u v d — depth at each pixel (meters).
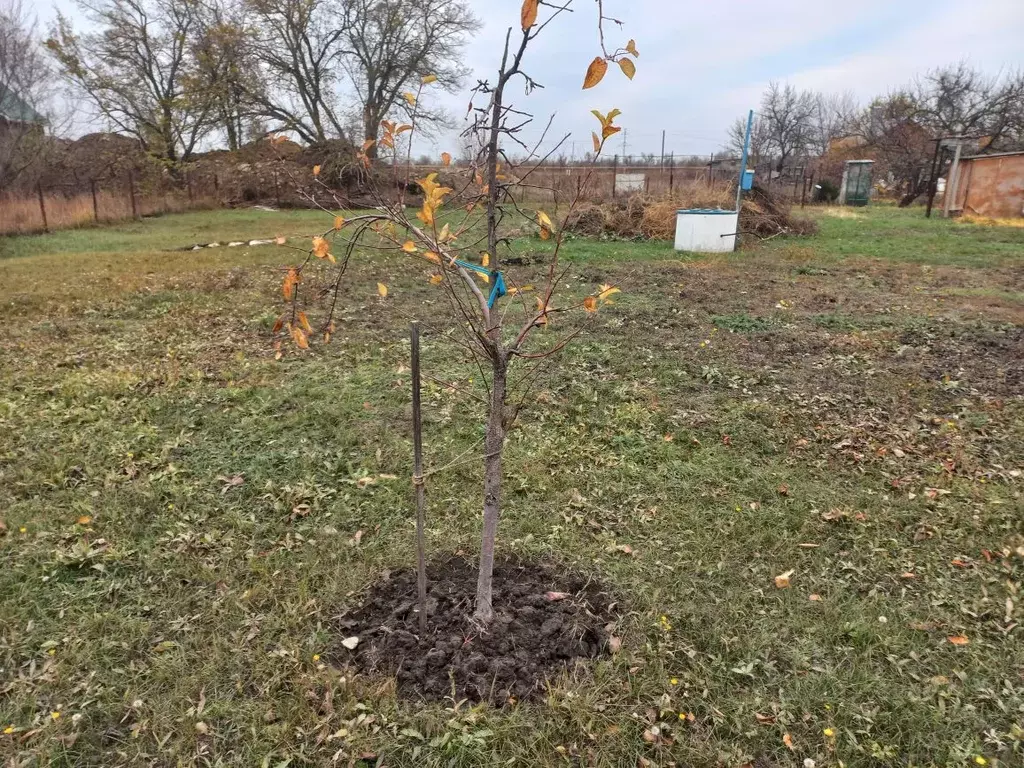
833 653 2.71
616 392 5.52
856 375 6.04
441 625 2.76
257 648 2.69
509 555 3.32
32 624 2.82
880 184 39.44
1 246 14.84
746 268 11.94
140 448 4.46
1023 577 3.21
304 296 9.18
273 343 6.96
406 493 3.93
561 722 2.32
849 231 18.11
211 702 2.43
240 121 31.06
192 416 5.02
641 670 2.58
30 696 2.45
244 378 5.86
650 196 16.84
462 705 2.39
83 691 2.49
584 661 2.59
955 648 2.74
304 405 5.21
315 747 2.25
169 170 30.38
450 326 7.70
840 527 3.65
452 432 4.78
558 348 2.47
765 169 40.00
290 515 3.72
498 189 2.29
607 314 8.24
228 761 2.21
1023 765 2.21
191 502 3.83
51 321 7.85
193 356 6.51
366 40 28.36
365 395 5.46
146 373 5.91
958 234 17.36
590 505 3.83
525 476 4.13
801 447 4.57
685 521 3.68
